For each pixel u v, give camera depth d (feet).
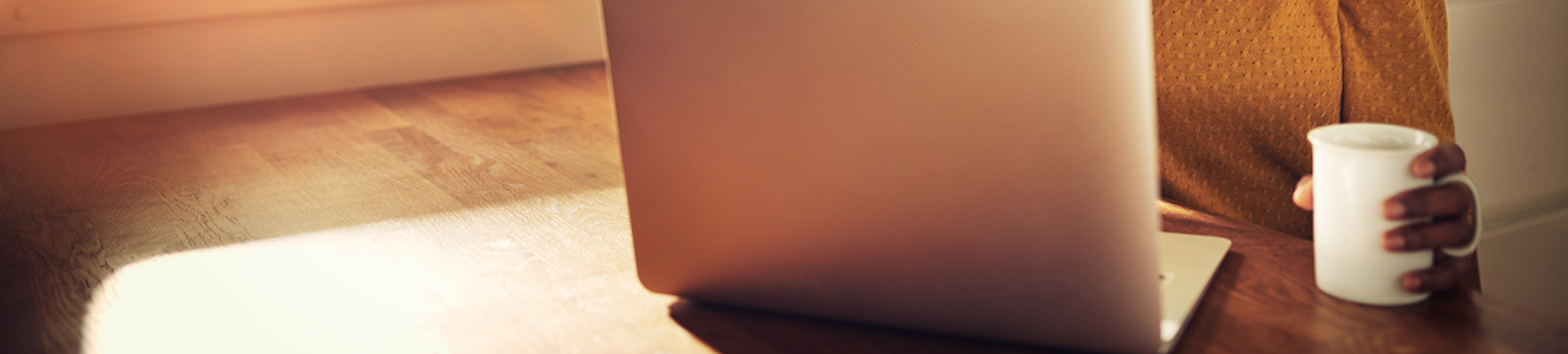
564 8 12.77
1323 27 4.83
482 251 4.07
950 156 3.03
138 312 3.71
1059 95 2.89
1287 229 5.08
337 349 3.35
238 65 10.70
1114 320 2.99
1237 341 3.10
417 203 4.85
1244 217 5.09
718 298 3.44
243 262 4.13
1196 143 5.06
